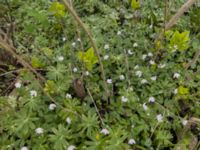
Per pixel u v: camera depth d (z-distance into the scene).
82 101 0.61
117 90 0.63
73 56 0.66
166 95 0.61
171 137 0.55
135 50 0.69
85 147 0.51
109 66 0.66
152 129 0.55
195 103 0.60
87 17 0.77
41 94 0.58
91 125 0.53
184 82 0.63
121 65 0.66
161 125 0.55
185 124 0.56
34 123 0.55
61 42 0.72
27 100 0.56
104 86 0.59
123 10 0.80
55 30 0.73
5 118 0.55
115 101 0.61
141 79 0.62
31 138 0.54
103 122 0.56
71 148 0.51
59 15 0.58
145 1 0.80
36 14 0.58
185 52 0.70
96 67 0.65
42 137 0.53
